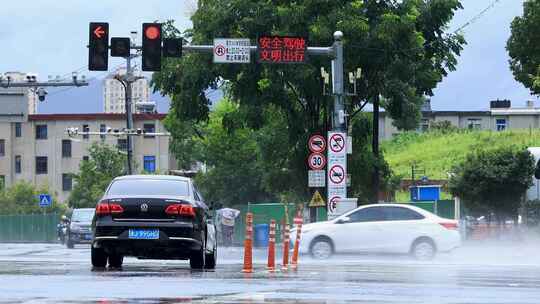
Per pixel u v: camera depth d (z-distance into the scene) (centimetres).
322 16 12225
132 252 5981
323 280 5206
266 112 12962
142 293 4162
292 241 9112
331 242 9012
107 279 5072
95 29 9369
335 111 10231
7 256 9450
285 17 12319
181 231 5888
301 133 12988
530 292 4425
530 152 15362
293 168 13550
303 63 10831
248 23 12450
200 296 4022
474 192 15388
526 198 14088
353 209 9500
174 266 6844
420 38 12381
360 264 7781
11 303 3647
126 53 9531
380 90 12612
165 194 5975
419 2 12925
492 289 4606
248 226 6091
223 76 12631
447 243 8925
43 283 4744
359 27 12106
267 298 3944
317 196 10212
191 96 12912
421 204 14175
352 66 12256
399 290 4469
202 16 12738
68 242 14038
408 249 8962
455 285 4888
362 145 13538
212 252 6606
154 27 9444
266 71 12344
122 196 5953
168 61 13050
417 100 14925
